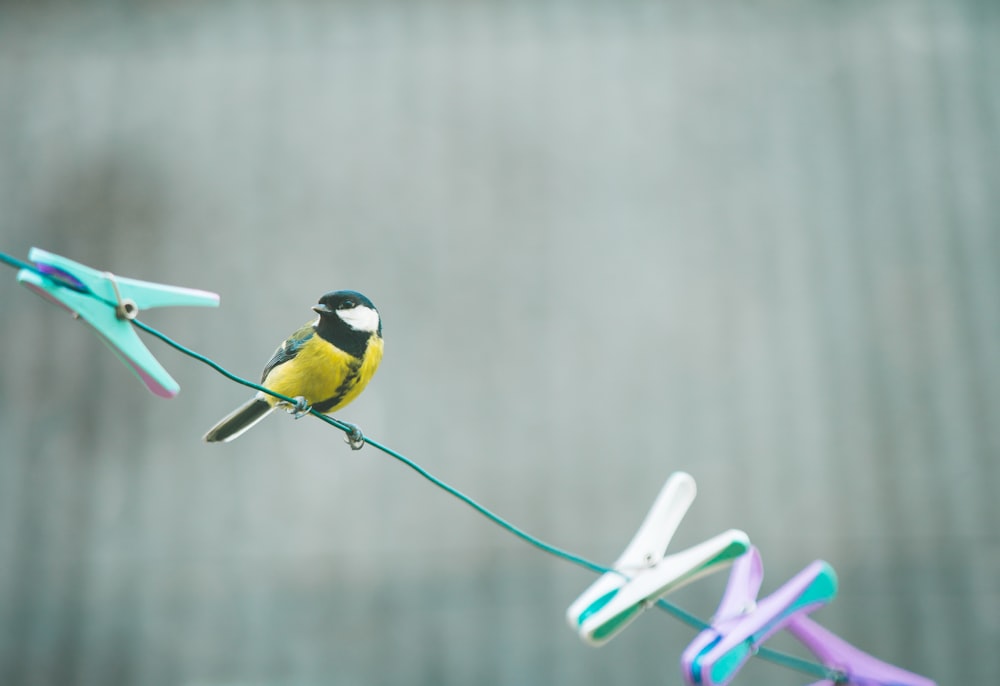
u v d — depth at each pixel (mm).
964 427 11375
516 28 12805
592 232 12109
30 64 12484
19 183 12062
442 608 10648
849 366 11617
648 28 12844
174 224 12016
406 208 12125
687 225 12141
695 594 10648
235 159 12242
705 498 11148
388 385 11430
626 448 11312
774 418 11445
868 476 11203
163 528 10852
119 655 10445
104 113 12359
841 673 4539
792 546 10992
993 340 11664
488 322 11734
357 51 12672
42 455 11047
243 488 10992
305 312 11711
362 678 10406
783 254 12031
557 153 12383
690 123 12523
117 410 11219
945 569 10828
